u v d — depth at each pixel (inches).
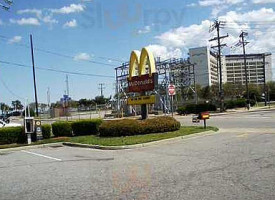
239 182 326.3
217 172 376.5
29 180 398.6
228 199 273.9
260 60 4820.4
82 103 5418.3
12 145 806.5
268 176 344.2
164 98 2321.6
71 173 426.3
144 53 1158.3
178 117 1790.1
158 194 299.9
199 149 568.1
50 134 938.1
